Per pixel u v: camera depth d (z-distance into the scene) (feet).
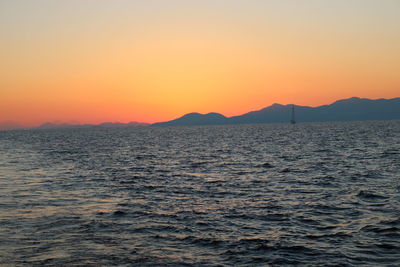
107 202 73.97
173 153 207.92
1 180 106.22
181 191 86.58
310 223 57.36
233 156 180.24
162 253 44.55
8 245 46.93
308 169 122.52
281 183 95.66
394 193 78.18
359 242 48.14
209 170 126.82
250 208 67.67
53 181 103.76
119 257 43.11
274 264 41.22
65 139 486.79
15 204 71.82
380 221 57.26
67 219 60.03
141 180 104.73
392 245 46.73
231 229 54.49
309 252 44.86
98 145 313.32
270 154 185.37
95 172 124.36
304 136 395.14
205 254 44.27
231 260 42.42
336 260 42.29
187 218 60.80
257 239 49.73
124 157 185.68
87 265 40.68
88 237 50.55
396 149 191.42
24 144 355.97
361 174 107.14
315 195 78.79
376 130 507.71
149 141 376.07
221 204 71.61
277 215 62.39
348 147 216.74
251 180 101.96
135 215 63.00
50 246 46.70
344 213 62.85
